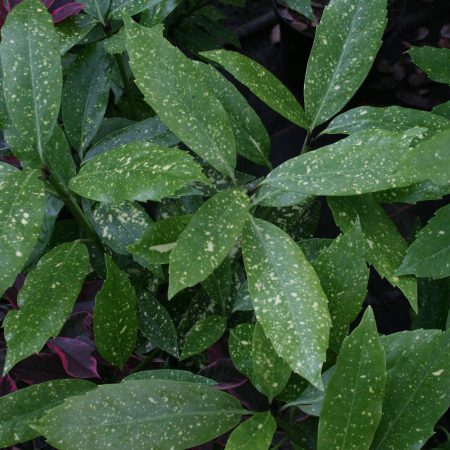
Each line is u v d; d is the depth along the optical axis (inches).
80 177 32.6
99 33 41.9
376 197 35.4
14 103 35.1
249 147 37.3
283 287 32.4
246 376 36.5
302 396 34.6
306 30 63.6
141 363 39.4
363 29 36.5
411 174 31.5
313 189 32.8
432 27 75.7
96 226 37.7
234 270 40.5
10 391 36.9
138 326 39.0
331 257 33.4
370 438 31.8
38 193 32.9
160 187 31.2
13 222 32.4
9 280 31.8
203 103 34.0
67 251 35.9
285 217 42.0
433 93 70.7
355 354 31.4
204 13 57.0
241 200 33.3
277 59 73.4
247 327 36.6
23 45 35.3
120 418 32.1
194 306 40.1
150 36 33.7
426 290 40.5
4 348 38.0
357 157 32.7
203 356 41.2
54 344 37.4
